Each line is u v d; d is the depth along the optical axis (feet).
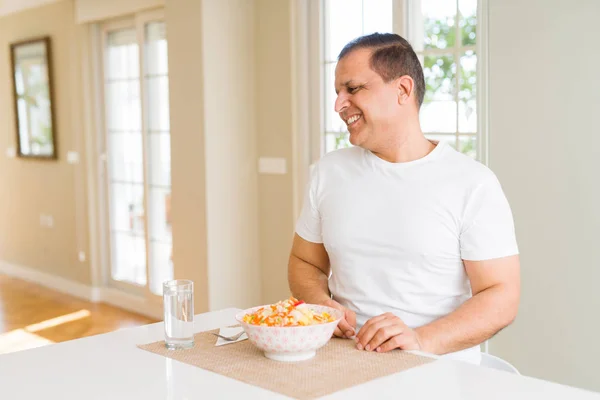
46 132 19.88
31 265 21.35
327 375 4.50
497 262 5.63
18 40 20.83
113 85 17.84
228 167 14.07
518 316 10.11
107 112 18.11
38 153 20.39
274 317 4.90
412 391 4.20
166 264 16.60
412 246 5.75
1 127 22.20
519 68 9.80
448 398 4.08
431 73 11.43
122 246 18.20
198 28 13.62
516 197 9.98
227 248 14.15
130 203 17.75
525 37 9.70
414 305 5.83
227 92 13.97
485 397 4.10
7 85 21.68
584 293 9.45
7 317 17.20
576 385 9.61
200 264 14.10
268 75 13.94
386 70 5.65
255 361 4.82
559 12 9.36
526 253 9.97
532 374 10.03
